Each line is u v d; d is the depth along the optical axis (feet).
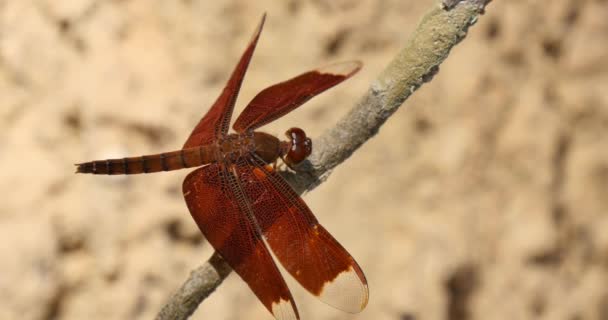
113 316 1.98
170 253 1.99
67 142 2.00
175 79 2.03
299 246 1.58
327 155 1.56
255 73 2.11
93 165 1.62
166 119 2.01
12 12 2.02
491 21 2.35
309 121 2.11
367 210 2.16
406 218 2.17
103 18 2.03
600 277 2.37
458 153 2.23
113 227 1.98
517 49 2.36
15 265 1.96
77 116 2.00
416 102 2.24
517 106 2.33
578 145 2.42
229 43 2.09
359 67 1.60
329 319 2.07
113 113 2.00
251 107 1.61
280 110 1.60
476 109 2.27
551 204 2.34
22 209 1.97
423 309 2.13
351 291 1.57
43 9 2.02
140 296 1.98
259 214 1.59
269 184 1.59
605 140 2.43
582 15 2.46
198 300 1.57
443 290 2.15
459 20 1.49
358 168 2.17
